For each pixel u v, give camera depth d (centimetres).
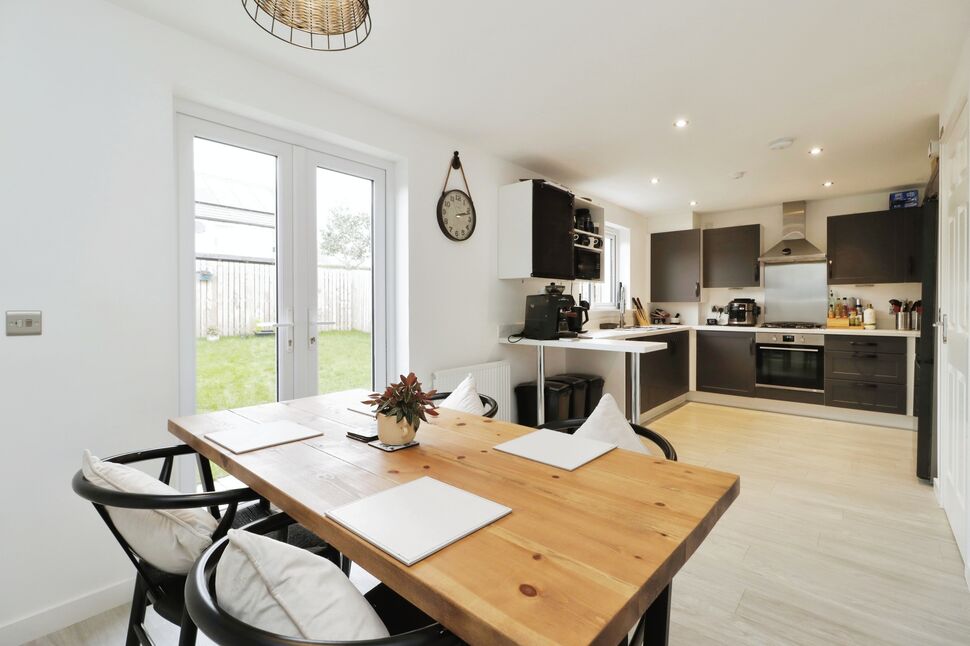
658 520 94
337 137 272
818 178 434
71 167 181
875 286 496
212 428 166
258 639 63
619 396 452
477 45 219
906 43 215
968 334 194
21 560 172
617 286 578
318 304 278
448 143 336
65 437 181
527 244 366
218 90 220
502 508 98
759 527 245
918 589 191
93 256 186
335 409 196
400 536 85
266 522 111
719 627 171
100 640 172
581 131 325
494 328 382
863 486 297
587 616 64
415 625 104
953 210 230
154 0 188
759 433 421
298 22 137
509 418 388
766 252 545
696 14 195
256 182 252
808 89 261
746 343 523
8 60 167
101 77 188
